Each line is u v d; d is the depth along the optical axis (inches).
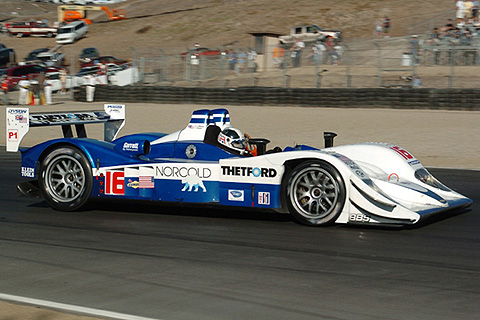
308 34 1562.5
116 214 328.8
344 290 200.8
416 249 253.6
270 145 676.7
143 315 179.2
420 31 1638.8
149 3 3107.8
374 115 879.7
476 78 1080.8
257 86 1167.6
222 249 254.4
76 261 236.7
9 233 284.8
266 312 181.5
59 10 2596.0
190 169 309.6
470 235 278.4
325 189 286.0
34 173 335.3
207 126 336.2
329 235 277.1
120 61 1635.1
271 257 241.4
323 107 998.4
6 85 1248.8
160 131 802.2
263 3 2381.9
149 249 254.5
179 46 2012.8
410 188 299.3
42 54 1861.5
